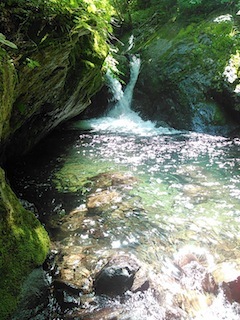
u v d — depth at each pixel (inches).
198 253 168.9
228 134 353.7
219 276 148.2
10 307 121.9
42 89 221.0
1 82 135.4
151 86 418.9
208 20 430.3
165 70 411.2
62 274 148.3
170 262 161.8
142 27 548.7
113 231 183.8
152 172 260.5
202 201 216.8
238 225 191.2
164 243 175.9
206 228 188.9
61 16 187.0
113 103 443.8
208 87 372.8
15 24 163.8
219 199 219.0
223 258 164.7
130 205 210.5
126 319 129.1
